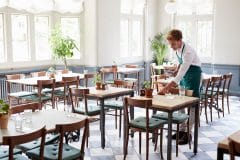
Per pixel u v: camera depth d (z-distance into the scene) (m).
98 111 5.01
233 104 7.91
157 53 10.10
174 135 5.00
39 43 8.18
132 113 4.89
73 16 8.50
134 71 8.41
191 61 4.64
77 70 8.66
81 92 4.79
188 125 4.71
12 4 7.38
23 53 7.86
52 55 8.15
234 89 9.02
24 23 7.81
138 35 10.11
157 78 6.66
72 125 2.97
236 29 8.85
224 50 9.09
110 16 8.73
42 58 8.24
